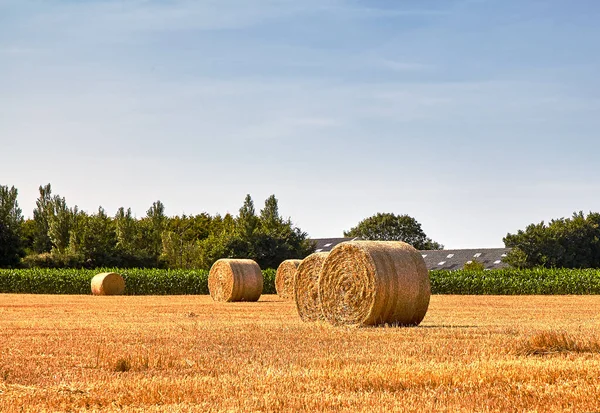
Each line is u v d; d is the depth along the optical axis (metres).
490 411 9.88
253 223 79.19
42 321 24.34
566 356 14.59
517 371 12.53
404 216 128.50
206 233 105.81
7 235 71.81
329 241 102.38
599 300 41.03
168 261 81.69
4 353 15.88
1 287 60.41
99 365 14.12
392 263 22.28
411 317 22.50
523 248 88.25
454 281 54.50
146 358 14.04
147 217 91.06
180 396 11.00
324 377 12.27
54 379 12.57
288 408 10.16
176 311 30.38
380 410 9.92
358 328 21.48
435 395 10.88
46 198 88.50
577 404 10.19
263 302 39.25
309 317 26.28
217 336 18.86
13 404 10.62
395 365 13.42
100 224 74.75
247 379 12.25
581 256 88.06
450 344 16.62
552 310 30.95
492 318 25.91
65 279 59.34
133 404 10.64
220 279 40.38
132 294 57.72
